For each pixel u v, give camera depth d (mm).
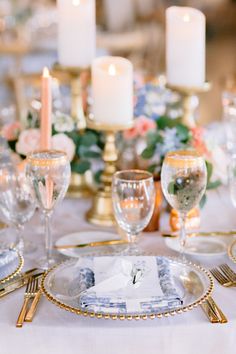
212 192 1753
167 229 1473
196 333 1010
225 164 1543
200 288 1087
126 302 1003
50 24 5086
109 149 1554
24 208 1316
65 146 1609
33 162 1194
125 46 4816
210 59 6234
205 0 6750
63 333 1004
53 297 1031
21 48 4543
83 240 1385
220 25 6793
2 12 4926
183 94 1752
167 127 1623
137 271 1087
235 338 1024
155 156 1526
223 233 1418
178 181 1211
